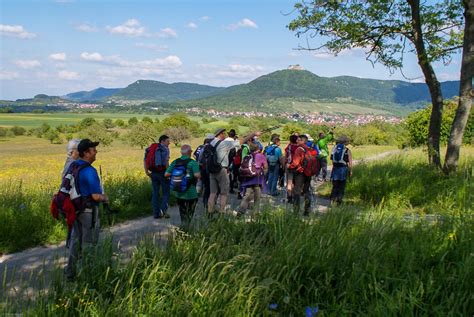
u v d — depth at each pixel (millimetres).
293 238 5383
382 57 14172
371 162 15586
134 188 11695
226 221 6395
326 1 13125
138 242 5992
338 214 6273
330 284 4516
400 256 4973
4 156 58375
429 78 12406
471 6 10406
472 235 5289
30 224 7777
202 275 4367
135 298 3990
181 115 111375
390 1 12805
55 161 46812
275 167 12938
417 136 40656
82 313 3779
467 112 10828
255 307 3877
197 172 7875
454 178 9820
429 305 3971
